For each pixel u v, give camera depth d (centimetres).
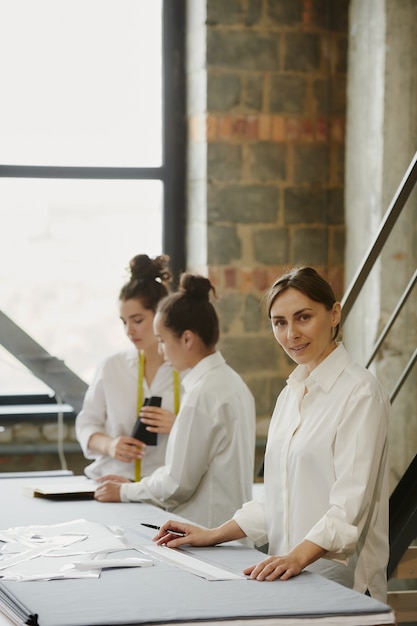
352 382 261
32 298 555
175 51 566
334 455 259
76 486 357
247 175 546
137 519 308
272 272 551
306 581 233
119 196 563
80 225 560
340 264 560
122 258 565
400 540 342
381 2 514
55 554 259
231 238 545
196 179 554
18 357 513
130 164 563
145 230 568
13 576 237
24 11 547
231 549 271
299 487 266
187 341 333
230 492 328
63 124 555
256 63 543
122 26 559
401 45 513
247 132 545
